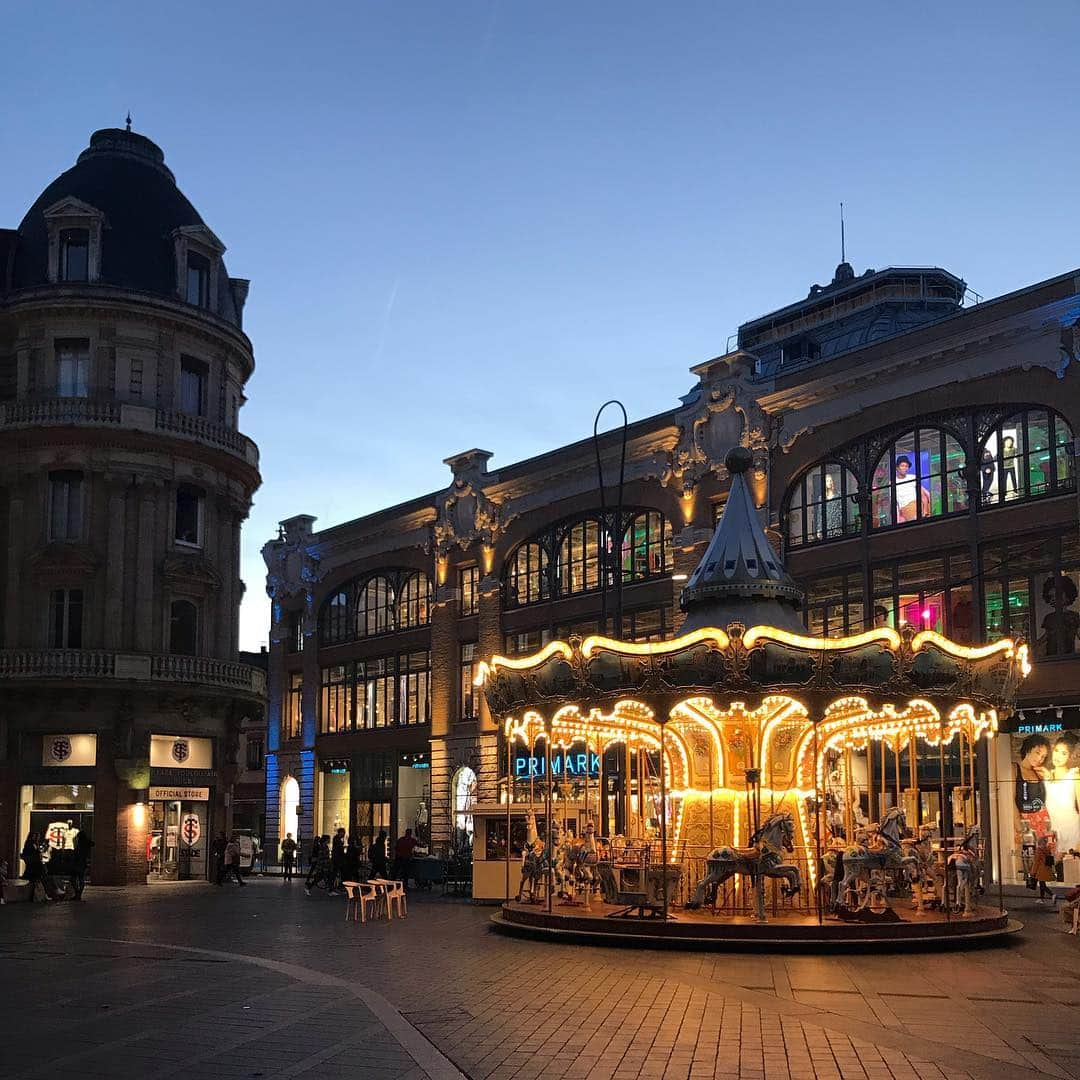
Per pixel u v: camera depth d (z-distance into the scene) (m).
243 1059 12.31
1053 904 29.88
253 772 78.75
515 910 24.95
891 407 37.16
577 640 23.42
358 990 16.81
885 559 36.97
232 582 49.88
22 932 25.95
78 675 44.03
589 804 35.38
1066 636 32.72
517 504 51.09
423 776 55.78
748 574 25.52
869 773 32.59
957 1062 12.05
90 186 48.91
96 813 44.19
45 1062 12.26
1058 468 33.50
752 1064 11.97
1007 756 33.69
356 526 60.12
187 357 48.56
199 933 25.39
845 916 22.28
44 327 46.59
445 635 54.22
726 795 24.97
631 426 45.75
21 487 46.00
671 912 23.72
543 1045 12.91
